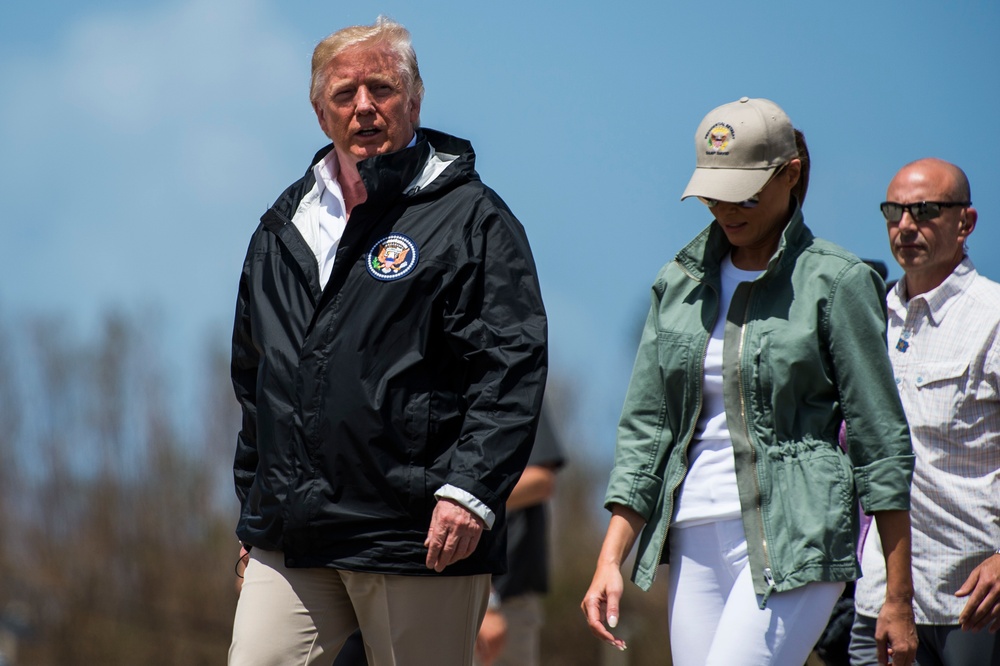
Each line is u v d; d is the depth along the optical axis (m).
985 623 14.67
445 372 13.19
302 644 13.38
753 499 12.49
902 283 16.31
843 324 12.40
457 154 14.10
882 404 12.34
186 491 121.81
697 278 13.16
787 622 12.16
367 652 13.71
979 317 15.42
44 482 121.69
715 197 12.52
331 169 14.43
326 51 14.16
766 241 12.98
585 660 90.38
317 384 13.02
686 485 13.02
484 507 12.52
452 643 13.14
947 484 15.38
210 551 119.19
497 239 13.29
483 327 13.00
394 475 12.79
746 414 12.63
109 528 118.50
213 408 125.44
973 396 15.31
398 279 13.05
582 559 96.94
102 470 121.25
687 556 12.97
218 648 116.88
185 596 117.38
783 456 12.52
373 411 12.78
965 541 15.30
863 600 16.03
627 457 13.41
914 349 15.82
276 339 13.55
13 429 122.12
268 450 13.29
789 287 12.64
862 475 12.40
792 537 12.26
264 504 13.29
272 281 13.92
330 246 13.95
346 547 12.86
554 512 106.69
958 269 15.78
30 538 120.31
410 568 12.80
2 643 102.94
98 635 115.81
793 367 12.45
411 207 13.48
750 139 12.63
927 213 15.70
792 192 13.13
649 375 13.45
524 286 13.22
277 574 13.46
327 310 13.22
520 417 12.78
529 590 21.84
